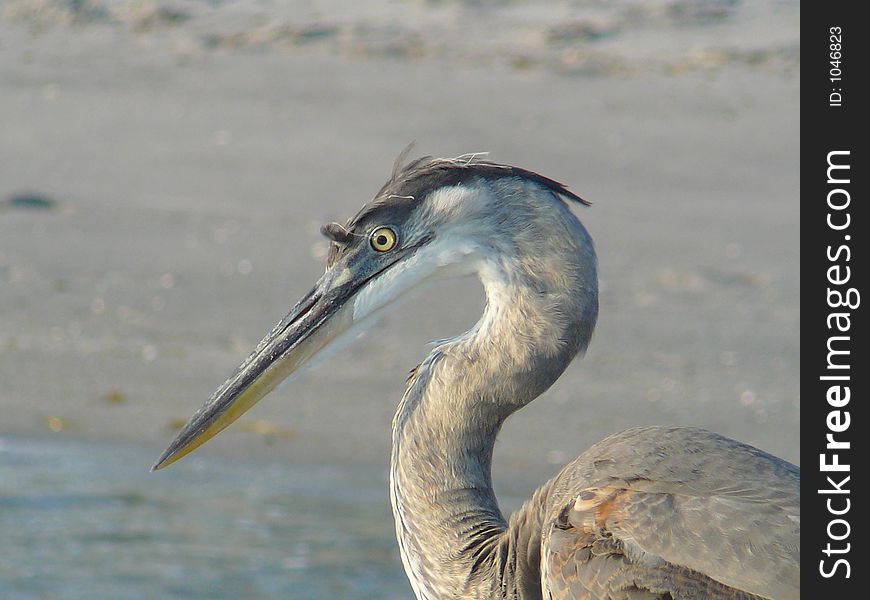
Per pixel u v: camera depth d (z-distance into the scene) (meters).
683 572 5.67
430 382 6.75
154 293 16.23
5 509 11.82
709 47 26.42
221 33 27.80
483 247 6.66
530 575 6.31
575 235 6.60
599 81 24.83
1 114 23.34
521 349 6.58
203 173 20.89
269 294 16.22
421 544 6.67
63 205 19.47
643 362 14.22
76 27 28.64
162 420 13.30
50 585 10.70
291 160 21.34
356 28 27.72
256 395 7.07
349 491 12.01
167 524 11.62
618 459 6.18
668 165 21.12
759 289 16.34
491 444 6.73
